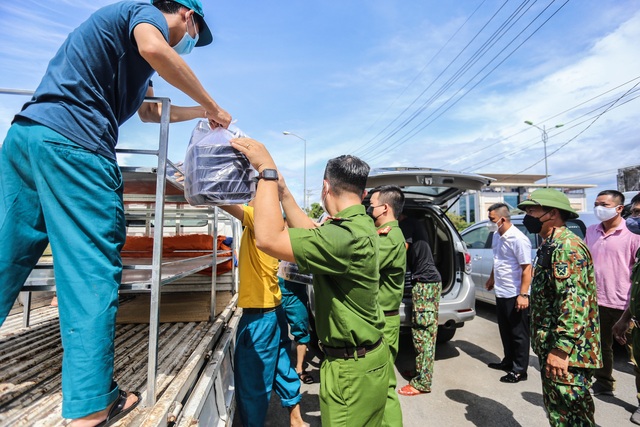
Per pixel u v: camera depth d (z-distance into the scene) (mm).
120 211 1292
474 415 2875
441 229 4309
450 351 4316
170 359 1777
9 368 1559
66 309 1139
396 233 2545
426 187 3955
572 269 1929
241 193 1432
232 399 2363
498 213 3641
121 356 1842
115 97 1331
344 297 1413
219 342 2344
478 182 3689
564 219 2232
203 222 4641
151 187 2150
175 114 1802
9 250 1210
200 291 2861
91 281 1153
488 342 4625
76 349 1112
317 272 1298
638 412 2725
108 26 1242
